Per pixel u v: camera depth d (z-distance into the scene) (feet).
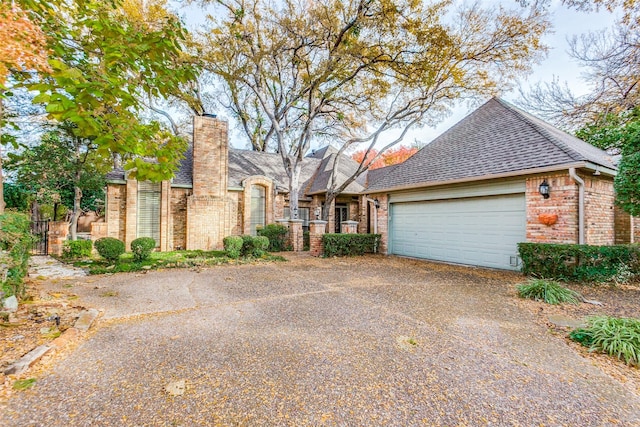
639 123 25.30
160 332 13.00
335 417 7.56
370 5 37.78
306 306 17.19
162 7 36.94
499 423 7.43
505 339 12.60
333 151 73.41
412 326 14.02
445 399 8.36
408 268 30.48
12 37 8.27
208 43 42.60
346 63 40.78
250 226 50.37
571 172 23.50
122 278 25.08
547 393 8.74
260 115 72.59
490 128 35.29
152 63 12.96
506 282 23.67
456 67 40.75
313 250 40.40
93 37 13.23
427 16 37.06
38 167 36.73
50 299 17.48
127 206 40.88
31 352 10.28
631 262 22.76
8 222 14.34
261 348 11.45
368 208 58.59
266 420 7.41
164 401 8.09
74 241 36.52
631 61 31.83
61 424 7.09
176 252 40.52
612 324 12.44
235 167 53.93
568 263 22.58
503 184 28.43
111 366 9.92
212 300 18.40
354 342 12.12
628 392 8.88
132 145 12.46
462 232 32.48
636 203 22.75
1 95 11.39
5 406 7.67
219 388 8.74
